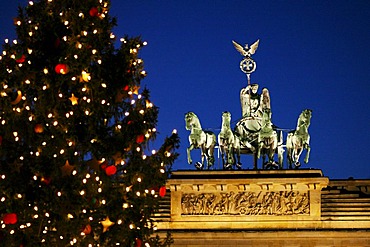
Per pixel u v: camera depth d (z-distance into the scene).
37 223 63.34
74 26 66.50
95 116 65.94
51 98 65.00
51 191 63.03
